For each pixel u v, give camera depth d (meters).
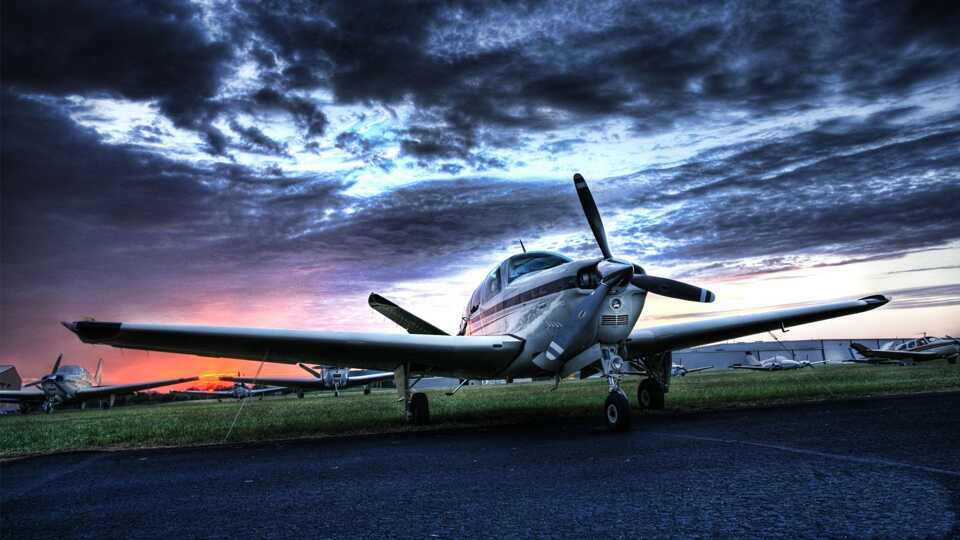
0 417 20.27
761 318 8.88
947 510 2.24
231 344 6.63
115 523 2.63
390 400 18.23
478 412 9.48
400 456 4.61
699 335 8.62
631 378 32.53
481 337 7.53
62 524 2.64
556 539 2.09
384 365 8.03
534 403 11.18
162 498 3.19
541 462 3.94
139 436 6.96
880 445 3.94
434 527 2.33
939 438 4.16
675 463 3.61
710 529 2.13
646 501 2.62
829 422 5.52
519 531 2.22
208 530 2.44
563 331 6.58
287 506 2.86
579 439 5.26
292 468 4.16
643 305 6.76
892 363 43.22
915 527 2.04
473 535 2.19
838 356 70.56
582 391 16.77
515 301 7.88
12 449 6.00
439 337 7.34
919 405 6.78
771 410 7.27
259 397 38.31
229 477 3.85
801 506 2.40
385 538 2.20
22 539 2.40
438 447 5.14
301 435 6.80
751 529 2.11
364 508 2.74
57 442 6.53
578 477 3.30
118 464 4.72
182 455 5.20
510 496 2.87
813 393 9.37
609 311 6.52
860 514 2.24
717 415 7.04
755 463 3.46
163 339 6.26
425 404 7.89
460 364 7.82
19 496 3.40
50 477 4.13
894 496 2.50
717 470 3.30
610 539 2.06
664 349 8.78
